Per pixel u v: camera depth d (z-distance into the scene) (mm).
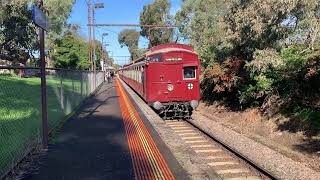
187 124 18625
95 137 12555
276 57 17094
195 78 20391
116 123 15719
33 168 8859
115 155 10180
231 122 20406
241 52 21469
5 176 8023
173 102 20281
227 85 21719
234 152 11891
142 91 23672
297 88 17016
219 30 24953
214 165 10867
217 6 36406
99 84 50312
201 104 28500
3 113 15500
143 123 15828
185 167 9539
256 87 19641
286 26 17438
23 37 30297
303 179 9789
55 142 11672
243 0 19516
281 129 16391
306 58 15844
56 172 8539
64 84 18328
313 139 14352
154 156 10133
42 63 10617
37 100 19844
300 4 15492
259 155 12375
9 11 28250
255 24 17266
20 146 10195
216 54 24859
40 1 10984
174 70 20172
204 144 13781
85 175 8336
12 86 17094
